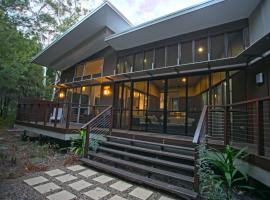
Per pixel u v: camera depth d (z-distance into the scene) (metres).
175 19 6.48
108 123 6.95
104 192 3.48
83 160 5.09
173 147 4.77
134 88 8.23
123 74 7.52
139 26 7.29
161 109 7.21
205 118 4.46
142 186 3.81
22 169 4.60
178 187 3.51
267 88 4.66
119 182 3.99
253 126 5.02
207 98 6.20
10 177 4.04
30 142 8.09
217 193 3.04
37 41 14.57
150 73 7.18
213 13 5.91
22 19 10.45
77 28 8.63
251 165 3.45
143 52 8.28
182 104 6.75
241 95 5.57
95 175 4.37
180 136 6.16
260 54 4.67
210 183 3.16
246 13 5.63
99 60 10.19
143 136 5.75
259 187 3.67
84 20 8.21
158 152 4.72
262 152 3.21
